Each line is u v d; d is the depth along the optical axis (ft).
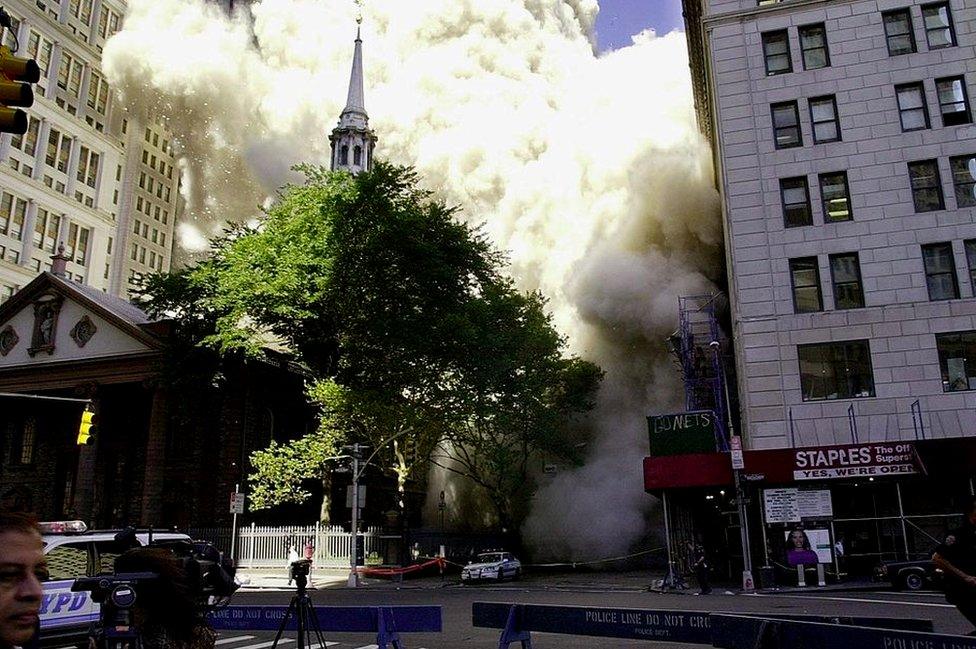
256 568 122.83
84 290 167.32
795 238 96.12
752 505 98.58
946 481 87.56
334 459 126.93
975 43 95.86
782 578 86.94
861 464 83.05
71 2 291.99
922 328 90.38
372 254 119.34
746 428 94.48
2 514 8.89
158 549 13.15
